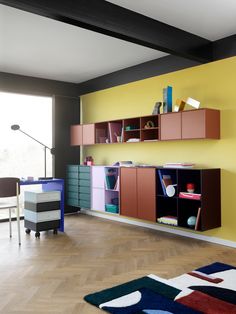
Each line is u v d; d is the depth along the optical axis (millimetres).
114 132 5102
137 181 4473
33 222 4227
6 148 5465
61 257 3342
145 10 3156
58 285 2619
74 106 6152
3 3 2443
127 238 4145
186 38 3678
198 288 2516
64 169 6000
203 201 3686
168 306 2219
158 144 4668
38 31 3652
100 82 5691
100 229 4668
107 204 5055
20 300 2352
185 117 3906
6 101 5484
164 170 4285
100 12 2910
